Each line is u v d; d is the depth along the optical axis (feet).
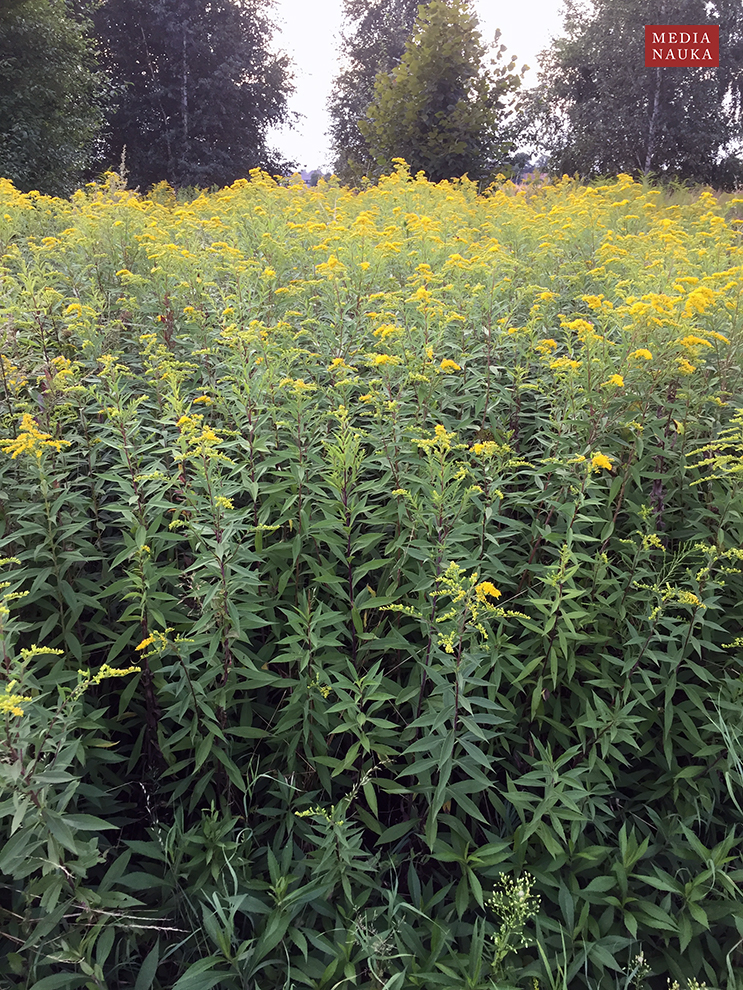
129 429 10.11
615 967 7.69
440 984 7.62
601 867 9.05
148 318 15.79
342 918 8.17
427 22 43.70
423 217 19.98
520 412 12.52
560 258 19.16
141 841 8.45
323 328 13.47
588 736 9.78
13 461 10.32
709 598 9.19
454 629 8.34
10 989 7.26
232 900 7.54
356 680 8.72
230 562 8.75
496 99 45.50
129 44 92.38
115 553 10.64
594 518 10.12
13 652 9.33
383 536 10.91
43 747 7.13
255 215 21.56
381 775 9.59
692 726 9.23
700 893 8.05
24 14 50.70
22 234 21.26
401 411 11.23
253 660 9.47
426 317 12.55
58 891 6.92
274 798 9.41
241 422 10.68
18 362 11.76
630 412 11.10
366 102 96.48
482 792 9.62
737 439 9.89
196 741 8.98
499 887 8.68
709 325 13.00
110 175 26.20
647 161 84.58
